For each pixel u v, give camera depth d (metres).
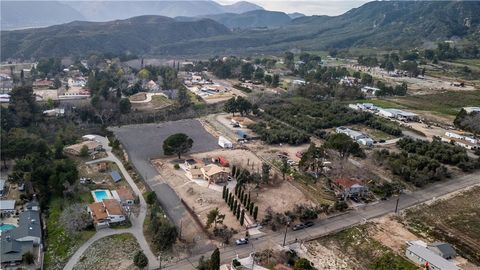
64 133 177.75
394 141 176.75
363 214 116.31
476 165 149.38
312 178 138.12
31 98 196.38
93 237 103.81
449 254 93.69
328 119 199.25
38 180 123.38
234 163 152.75
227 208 119.12
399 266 91.19
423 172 136.88
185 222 112.12
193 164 148.88
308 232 107.25
